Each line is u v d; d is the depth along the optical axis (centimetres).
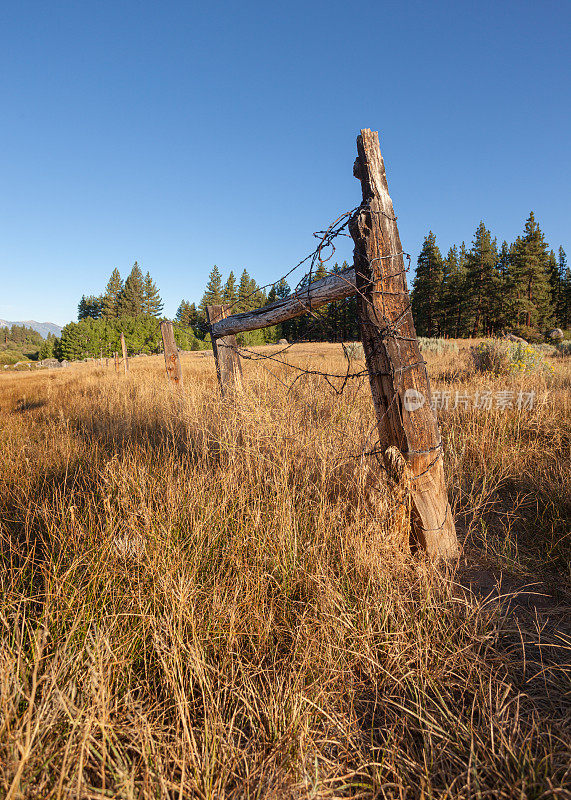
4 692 128
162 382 909
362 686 162
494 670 166
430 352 1983
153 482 296
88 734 117
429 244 6066
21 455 417
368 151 226
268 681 153
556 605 211
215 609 183
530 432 462
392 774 129
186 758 123
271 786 121
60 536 236
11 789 102
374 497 249
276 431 338
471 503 319
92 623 169
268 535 235
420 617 190
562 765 123
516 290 5266
